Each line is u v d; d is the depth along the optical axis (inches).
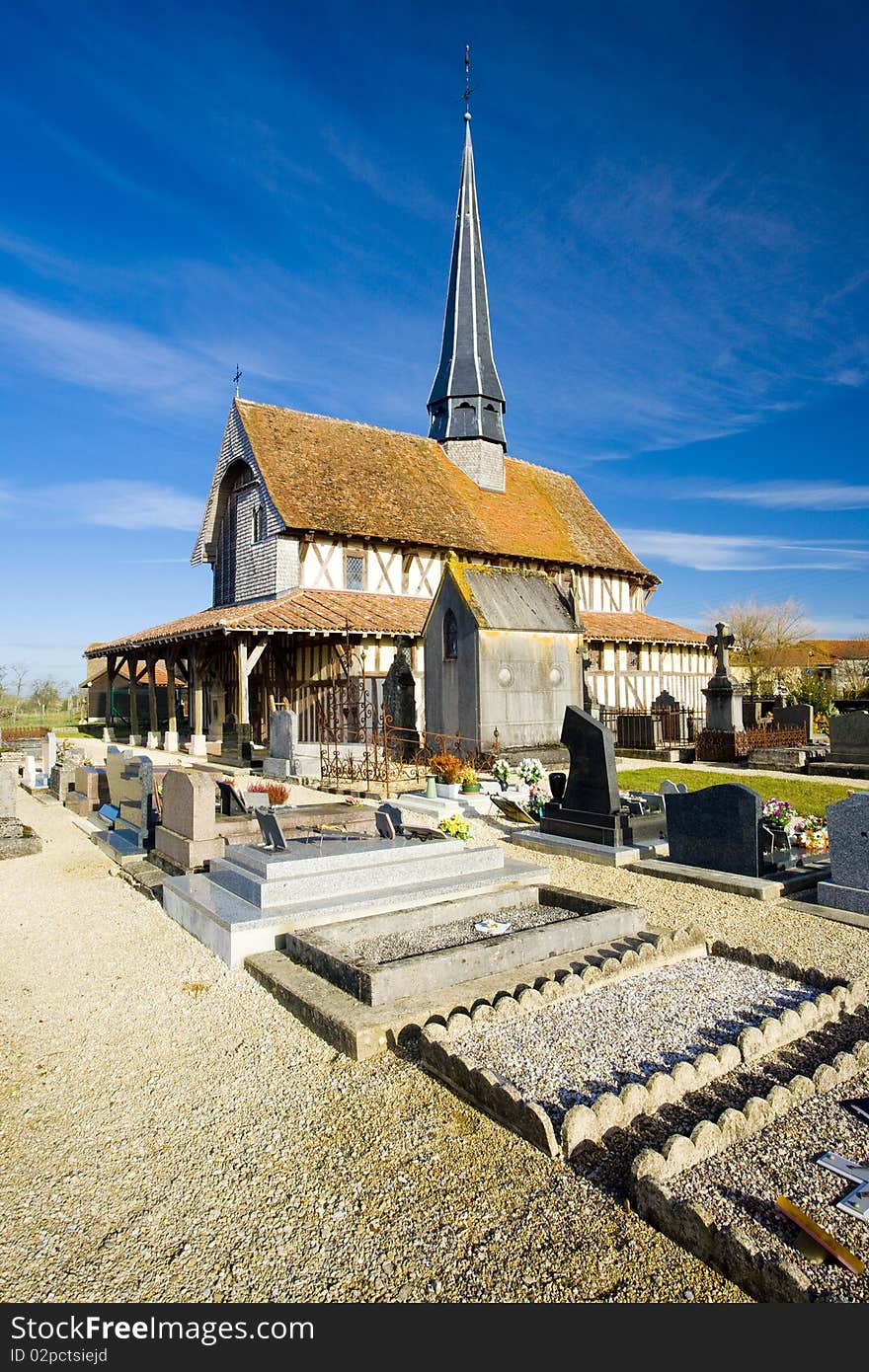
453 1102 160.2
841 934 262.5
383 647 888.3
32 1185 138.8
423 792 556.7
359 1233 123.5
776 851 345.4
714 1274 112.6
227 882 285.9
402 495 1075.3
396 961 204.4
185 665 1228.5
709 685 852.6
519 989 200.8
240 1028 198.5
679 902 301.7
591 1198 128.7
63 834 480.7
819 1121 146.6
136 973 238.4
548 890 280.7
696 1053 173.0
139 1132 154.7
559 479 1460.4
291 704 961.5
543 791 505.0
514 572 704.4
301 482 985.5
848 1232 116.0
